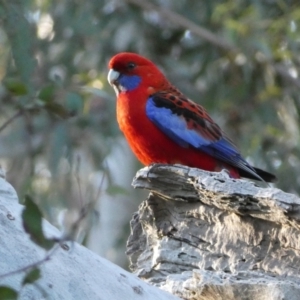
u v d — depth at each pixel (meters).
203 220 7.18
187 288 6.74
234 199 6.59
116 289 6.00
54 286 5.66
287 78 15.33
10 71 13.98
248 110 15.68
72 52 15.76
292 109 15.41
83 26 15.44
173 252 7.34
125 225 16.44
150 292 6.26
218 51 15.97
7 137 14.99
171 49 16.36
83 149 14.81
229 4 14.93
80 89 12.67
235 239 6.89
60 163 15.27
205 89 15.94
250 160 15.12
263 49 14.13
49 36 15.76
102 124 14.77
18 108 6.82
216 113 15.81
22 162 15.36
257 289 6.33
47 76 15.47
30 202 4.71
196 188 7.02
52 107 6.52
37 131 14.86
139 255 7.73
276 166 15.04
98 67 15.79
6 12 11.28
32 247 5.75
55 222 15.16
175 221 7.37
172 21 15.87
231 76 15.84
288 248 6.50
